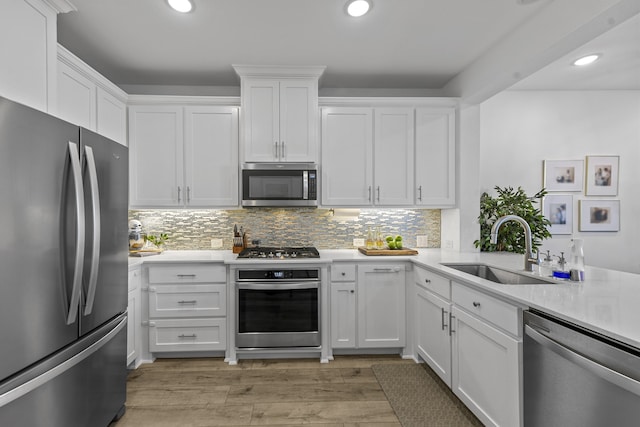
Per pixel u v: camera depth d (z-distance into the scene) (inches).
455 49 107.3
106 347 72.6
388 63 117.5
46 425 54.1
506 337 64.4
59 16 87.6
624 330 43.3
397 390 94.3
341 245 139.6
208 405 87.4
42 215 52.8
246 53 109.5
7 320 46.8
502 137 153.6
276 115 120.5
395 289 116.6
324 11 86.3
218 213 136.6
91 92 98.5
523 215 135.7
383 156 126.8
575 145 154.8
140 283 110.7
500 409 66.8
